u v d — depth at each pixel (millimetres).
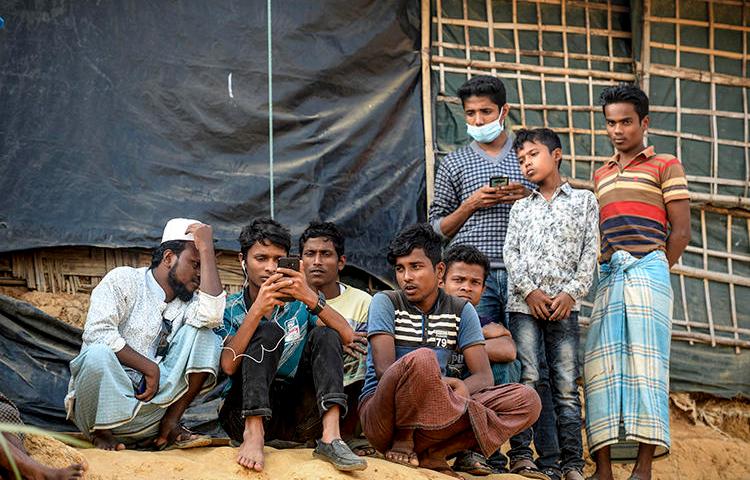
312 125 6844
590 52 7508
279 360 5102
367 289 6820
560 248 5832
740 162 7523
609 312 5801
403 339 5352
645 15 7531
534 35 7445
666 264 5852
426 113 7070
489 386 5297
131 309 5305
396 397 4988
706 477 6934
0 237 6203
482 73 7293
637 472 5652
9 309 5988
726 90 7609
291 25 6891
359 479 4781
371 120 6949
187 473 4688
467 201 6191
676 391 7129
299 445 5402
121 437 5070
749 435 7234
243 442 4922
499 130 6418
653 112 7453
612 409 5684
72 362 5062
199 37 6723
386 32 7066
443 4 7324
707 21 7656
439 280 5824
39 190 6309
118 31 6582
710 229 7430
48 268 6348
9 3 6422
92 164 6422
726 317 7301
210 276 5211
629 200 5977
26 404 5859
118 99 6531
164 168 6543
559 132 7344
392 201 6898
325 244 5855
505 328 5883
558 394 5785
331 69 6922
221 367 5137
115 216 6406
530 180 5973
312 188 6766
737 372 7223
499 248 6203
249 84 6766
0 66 6359
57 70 6445
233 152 6688
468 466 5410
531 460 5676
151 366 5094
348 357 5449
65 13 6504
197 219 6547
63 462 4504
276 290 5016
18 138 6324
